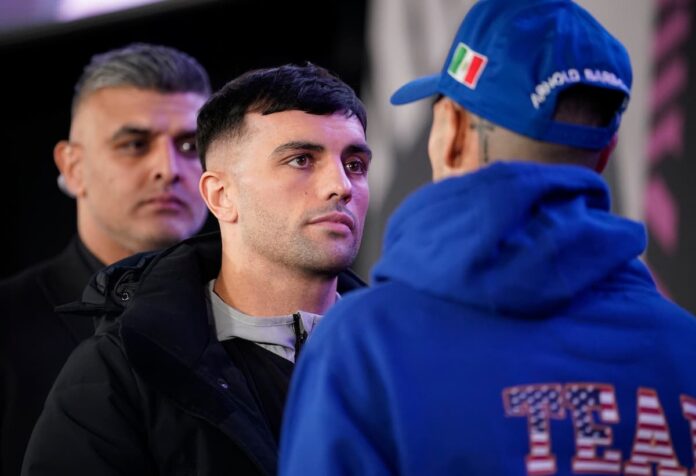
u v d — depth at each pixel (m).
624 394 2.29
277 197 3.30
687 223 5.12
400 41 6.66
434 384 2.25
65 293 4.70
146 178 4.74
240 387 3.23
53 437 3.24
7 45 7.57
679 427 2.31
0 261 8.25
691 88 5.15
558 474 2.22
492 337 2.29
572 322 2.33
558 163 2.39
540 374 2.27
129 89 4.80
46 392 4.45
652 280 2.51
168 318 3.27
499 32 2.41
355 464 2.24
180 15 7.29
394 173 6.64
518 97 2.36
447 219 2.32
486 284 2.26
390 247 2.44
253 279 3.38
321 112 3.35
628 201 5.36
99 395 3.25
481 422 2.23
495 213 2.25
